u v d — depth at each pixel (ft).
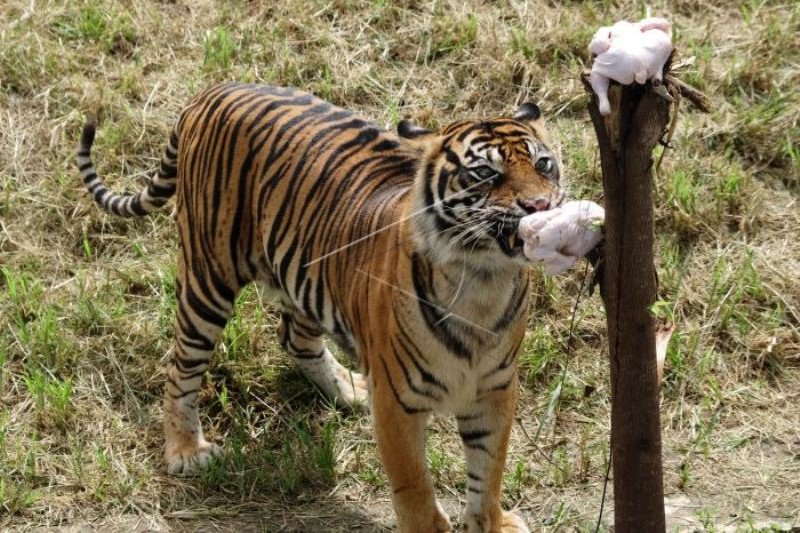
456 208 24.76
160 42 45.47
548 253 21.56
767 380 35.06
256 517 30.48
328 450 31.81
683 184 39.32
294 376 35.22
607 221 21.22
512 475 31.53
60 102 42.75
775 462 32.24
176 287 32.60
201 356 32.22
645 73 19.53
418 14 46.34
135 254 38.83
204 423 34.12
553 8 47.26
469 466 28.17
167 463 32.17
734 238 38.91
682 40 45.37
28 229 39.22
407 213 26.08
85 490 31.01
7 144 41.45
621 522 23.39
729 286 37.06
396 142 29.35
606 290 21.88
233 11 46.55
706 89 43.47
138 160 41.50
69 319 36.32
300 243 29.73
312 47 45.14
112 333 35.94
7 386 34.32
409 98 43.29
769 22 46.26
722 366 35.24
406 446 27.07
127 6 46.78
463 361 26.08
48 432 33.01
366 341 27.48
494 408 27.22
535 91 43.52
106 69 44.47
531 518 30.45
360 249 27.66
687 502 30.86
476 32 45.24
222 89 32.19
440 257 25.16
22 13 45.93
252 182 30.76
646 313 21.63
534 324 36.40
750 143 41.70
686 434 33.32
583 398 34.42
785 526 29.66
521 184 24.36
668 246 38.37
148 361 35.29
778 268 37.73
